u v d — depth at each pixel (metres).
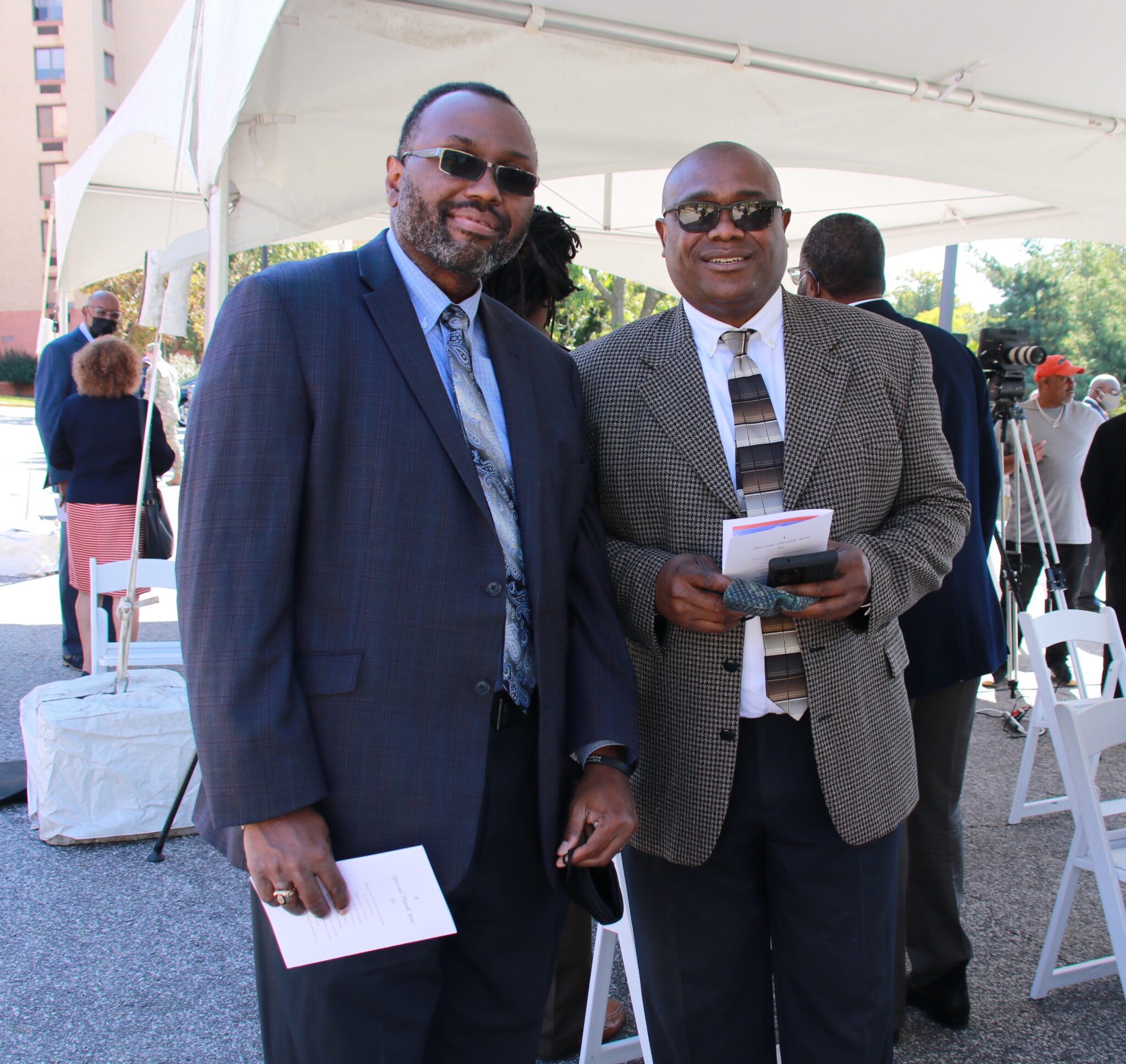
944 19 2.97
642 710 1.74
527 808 1.39
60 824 3.36
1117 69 3.34
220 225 2.83
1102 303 29.38
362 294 1.31
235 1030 2.35
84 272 6.74
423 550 1.24
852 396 1.66
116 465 5.02
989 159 3.86
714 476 1.62
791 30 3.02
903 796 1.70
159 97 3.74
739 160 1.63
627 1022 2.46
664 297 18.22
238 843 1.22
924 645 2.28
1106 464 4.27
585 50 2.93
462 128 1.32
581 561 1.54
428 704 1.25
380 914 1.20
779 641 1.62
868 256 2.44
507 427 1.41
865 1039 1.65
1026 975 2.65
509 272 2.00
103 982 2.54
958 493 1.76
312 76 2.74
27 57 47.25
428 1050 1.43
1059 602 4.45
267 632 1.16
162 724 3.44
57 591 7.54
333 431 1.22
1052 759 4.46
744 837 1.67
